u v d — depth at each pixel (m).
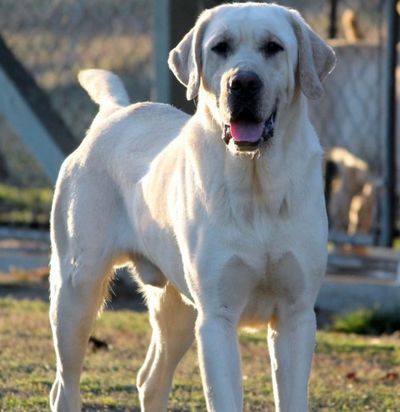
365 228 18.59
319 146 8.84
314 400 10.91
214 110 8.62
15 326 13.55
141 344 13.01
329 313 15.67
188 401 10.80
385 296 15.39
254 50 8.51
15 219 18.62
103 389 11.09
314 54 8.73
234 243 8.54
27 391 10.91
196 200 8.69
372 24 22.80
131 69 25.42
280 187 8.48
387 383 11.66
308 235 8.58
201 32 8.85
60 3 21.59
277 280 8.67
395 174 16.25
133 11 24.23
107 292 10.13
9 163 25.41
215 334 8.64
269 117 8.45
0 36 16.48
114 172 9.88
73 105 23.95
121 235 9.85
